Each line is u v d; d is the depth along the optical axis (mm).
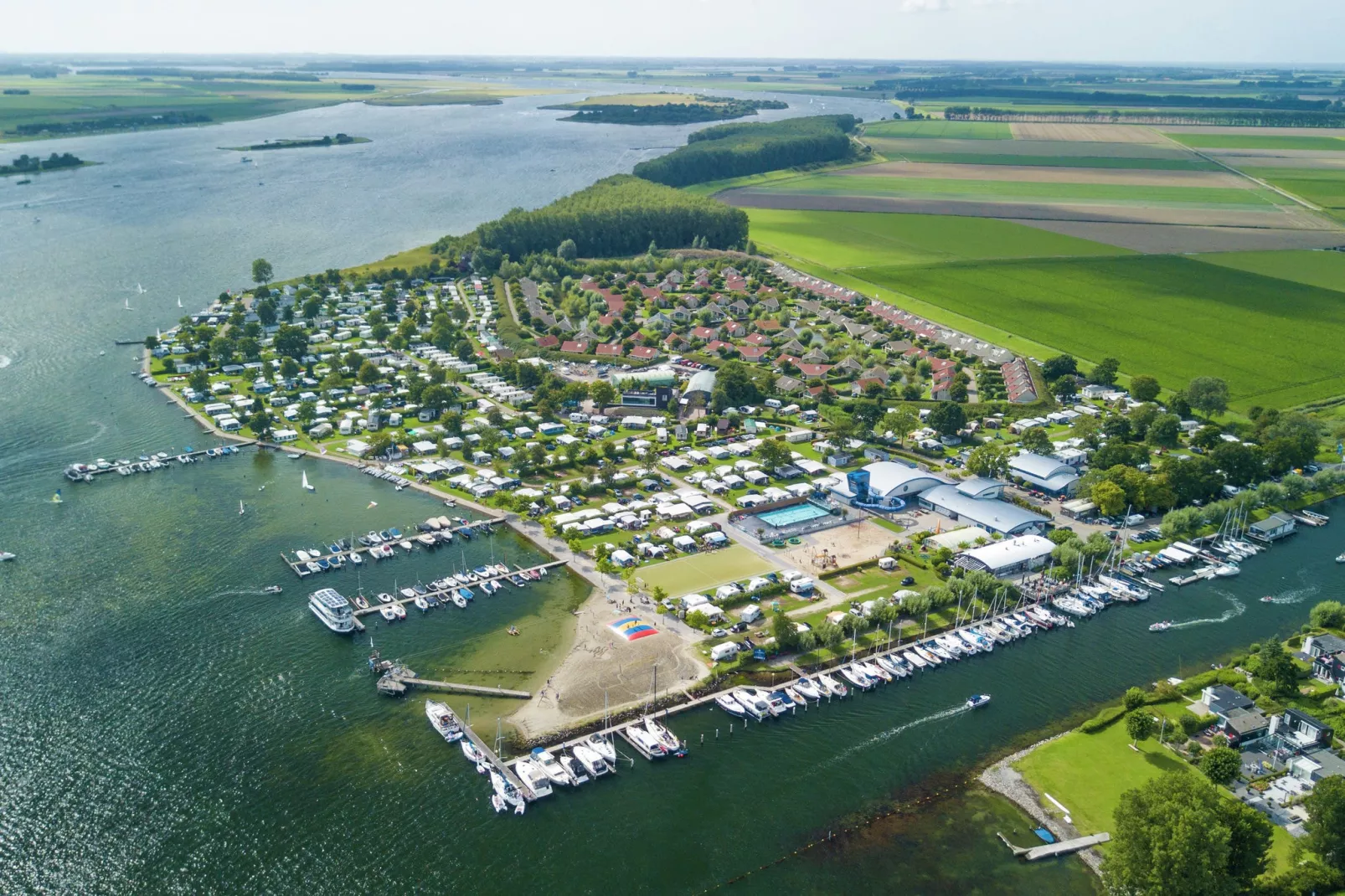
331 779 159375
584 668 188500
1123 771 162375
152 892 138125
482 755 163125
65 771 159875
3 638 194500
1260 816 134250
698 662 191250
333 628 199250
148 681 182875
